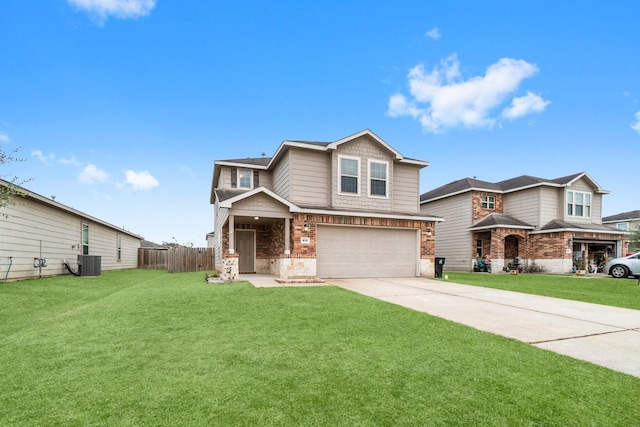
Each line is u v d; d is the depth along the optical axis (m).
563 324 5.84
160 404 2.87
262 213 12.05
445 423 2.61
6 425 2.54
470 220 21.48
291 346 4.43
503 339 4.82
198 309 6.74
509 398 3.02
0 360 3.94
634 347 4.57
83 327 5.42
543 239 20.09
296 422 2.60
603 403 2.94
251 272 15.63
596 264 22.03
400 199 15.44
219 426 2.54
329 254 13.18
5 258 10.80
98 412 2.74
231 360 3.91
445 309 7.05
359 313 6.42
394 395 3.06
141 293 8.83
